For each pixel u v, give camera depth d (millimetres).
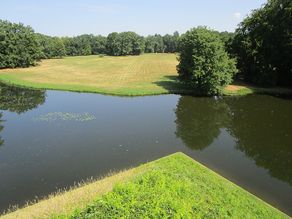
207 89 43062
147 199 9242
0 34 74312
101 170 19984
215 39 42625
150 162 19953
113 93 43781
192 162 20219
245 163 22141
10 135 26766
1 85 51062
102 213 8492
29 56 79750
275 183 19156
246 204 14461
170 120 32219
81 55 140000
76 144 24781
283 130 29469
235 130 29422
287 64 47969
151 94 43844
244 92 45406
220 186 15836
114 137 26625
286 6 44906
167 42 166750
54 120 31438
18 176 19156
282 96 44031
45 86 48438
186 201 10055
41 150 23453
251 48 49719
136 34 146375
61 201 14297
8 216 13578
